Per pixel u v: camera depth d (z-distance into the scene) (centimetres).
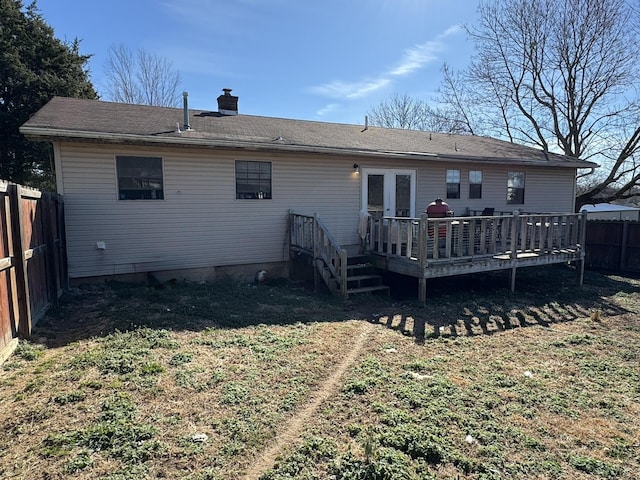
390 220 820
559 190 1431
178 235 855
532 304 772
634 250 1158
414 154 1050
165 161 829
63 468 255
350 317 652
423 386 393
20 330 461
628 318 701
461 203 1226
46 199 598
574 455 295
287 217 971
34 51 1594
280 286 878
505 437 312
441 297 802
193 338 507
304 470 261
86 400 337
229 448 283
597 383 427
